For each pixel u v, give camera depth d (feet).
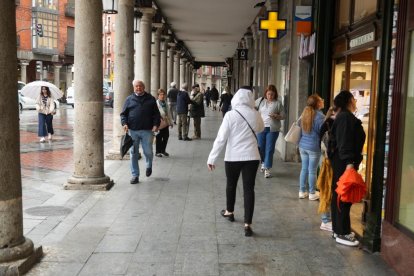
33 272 14.92
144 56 52.06
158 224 20.13
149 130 28.86
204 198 24.88
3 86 14.53
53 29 180.55
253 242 18.03
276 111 30.60
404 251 14.92
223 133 19.35
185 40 97.81
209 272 15.07
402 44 15.67
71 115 94.63
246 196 18.98
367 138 21.61
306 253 16.97
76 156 26.84
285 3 42.52
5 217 14.83
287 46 39.17
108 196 25.09
